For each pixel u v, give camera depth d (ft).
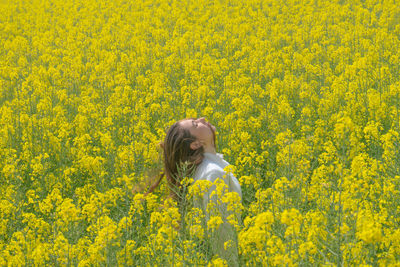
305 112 22.13
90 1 82.94
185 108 25.40
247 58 38.29
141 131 21.90
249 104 23.99
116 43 47.96
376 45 35.86
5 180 17.89
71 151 20.62
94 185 17.49
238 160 17.51
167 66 36.06
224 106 25.79
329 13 54.60
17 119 25.08
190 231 11.76
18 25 67.56
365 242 9.83
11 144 22.29
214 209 12.09
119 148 19.48
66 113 27.63
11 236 14.65
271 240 10.02
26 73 38.81
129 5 77.30
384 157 16.16
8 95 33.45
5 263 12.33
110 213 15.58
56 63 42.19
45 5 85.15
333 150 16.47
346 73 28.25
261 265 10.79
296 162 16.29
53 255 12.15
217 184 12.29
